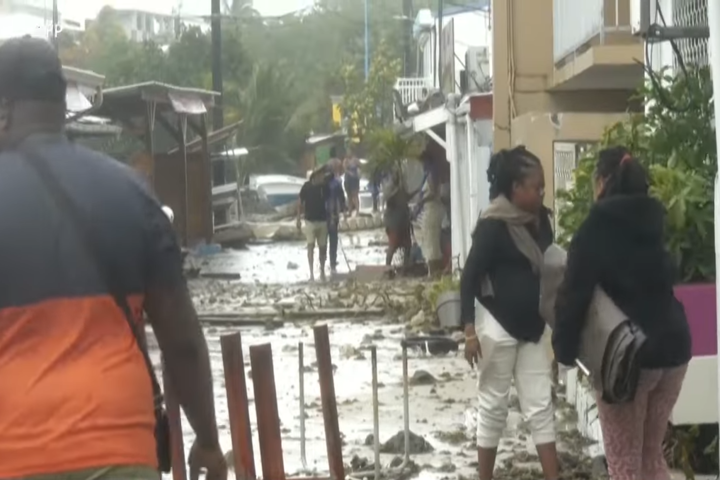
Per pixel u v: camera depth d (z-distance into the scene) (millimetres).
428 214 36969
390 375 20219
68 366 5668
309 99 100562
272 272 42375
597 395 10070
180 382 6266
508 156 11805
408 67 86000
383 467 13680
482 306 11961
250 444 10820
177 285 6070
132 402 5730
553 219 18703
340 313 28781
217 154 59031
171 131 49062
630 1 19719
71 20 70188
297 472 13477
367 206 78375
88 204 5844
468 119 31828
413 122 39906
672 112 14305
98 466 5555
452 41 53312
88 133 35562
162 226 6062
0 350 5707
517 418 15648
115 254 5820
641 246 9656
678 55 14039
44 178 5859
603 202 9680
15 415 5574
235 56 97312
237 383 10789
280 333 26375
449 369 20750
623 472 10039
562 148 21234
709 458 12711
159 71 80938
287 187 80875
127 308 5855
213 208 56531
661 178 13086
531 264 11828
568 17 23625
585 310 9688
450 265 36250
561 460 13711
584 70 21531
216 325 27953
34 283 5730
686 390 12016
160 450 6328
